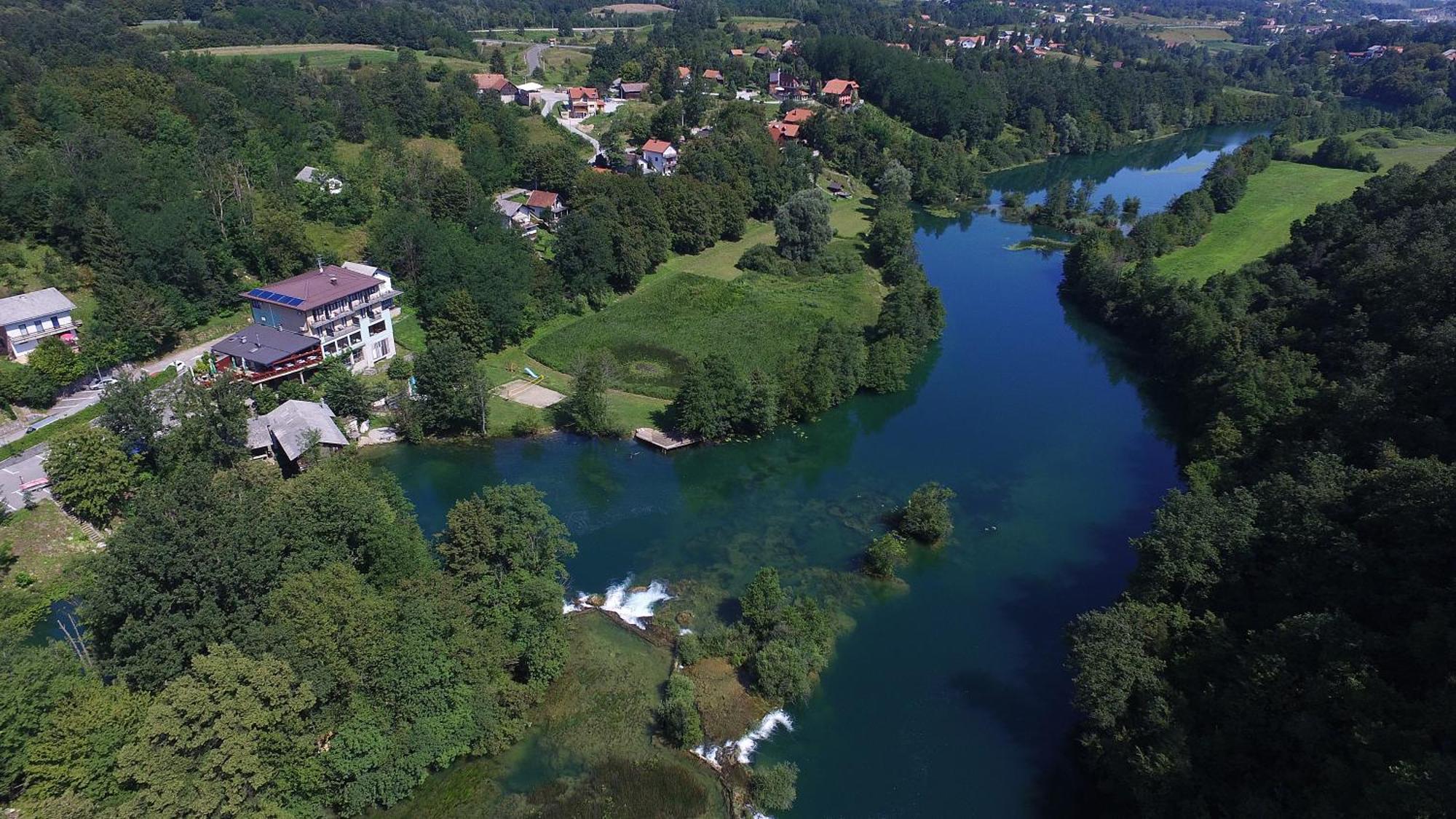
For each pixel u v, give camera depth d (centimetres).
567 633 6706
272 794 4706
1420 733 4091
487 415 10062
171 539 5006
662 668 6444
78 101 12850
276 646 4903
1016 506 8719
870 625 7012
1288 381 8525
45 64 14662
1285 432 7919
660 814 5269
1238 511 6222
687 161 17450
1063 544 8100
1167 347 11588
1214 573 6003
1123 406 10881
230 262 11244
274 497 6066
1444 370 6531
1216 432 8475
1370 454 6431
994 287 15175
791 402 10175
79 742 4297
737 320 12912
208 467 7306
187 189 11775
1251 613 5700
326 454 8575
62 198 10456
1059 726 6006
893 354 11075
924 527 7950
